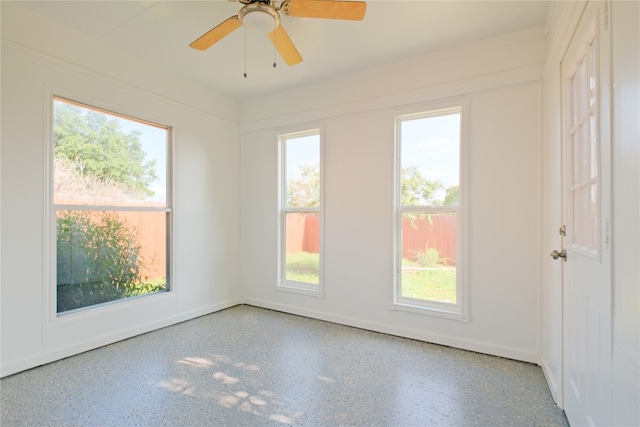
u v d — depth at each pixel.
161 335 3.10
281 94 3.88
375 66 3.22
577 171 1.68
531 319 2.56
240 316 3.71
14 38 2.30
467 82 2.80
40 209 2.46
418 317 3.03
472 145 2.79
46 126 2.49
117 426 1.74
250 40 2.76
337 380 2.25
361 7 1.87
